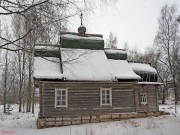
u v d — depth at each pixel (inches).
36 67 683.4
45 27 242.4
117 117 704.4
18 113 1192.2
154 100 874.8
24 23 269.6
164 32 1521.9
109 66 755.4
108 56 864.3
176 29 1504.7
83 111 682.2
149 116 767.7
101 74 709.3
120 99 735.1
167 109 1278.3
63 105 668.7
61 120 642.8
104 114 701.3
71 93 682.8
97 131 504.1
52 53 274.5
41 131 549.6
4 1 223.6
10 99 2175.2
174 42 1508.4
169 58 1525.6
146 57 1914.4
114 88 734.5
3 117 964.0
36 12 235.6
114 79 709.9
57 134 499.8
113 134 469.1
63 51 271.6
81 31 826.2
